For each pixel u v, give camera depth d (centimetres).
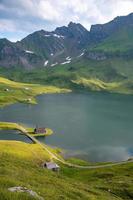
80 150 16562
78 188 6044
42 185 4481
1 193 2483
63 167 13162
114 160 14925
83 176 11944
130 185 9288
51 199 3391
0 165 5638
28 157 13188
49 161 13638
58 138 19025
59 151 16062
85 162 14238
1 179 3172
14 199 2462
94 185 9231
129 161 14262
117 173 12106
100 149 16862
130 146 17562
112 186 9131
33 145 15812
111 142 18362
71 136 19625
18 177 4606
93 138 19188
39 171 6531
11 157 7431
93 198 4909
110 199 6044
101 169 12875
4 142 14812
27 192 2872
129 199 8062
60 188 4809
